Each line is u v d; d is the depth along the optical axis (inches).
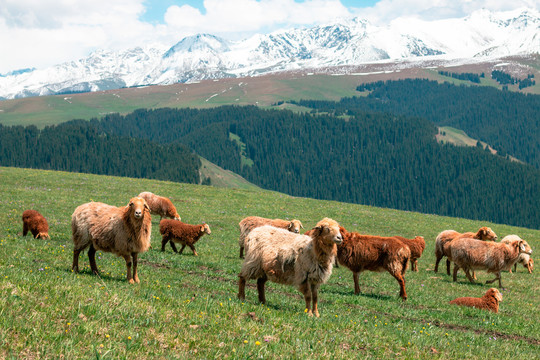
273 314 429.4
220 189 2171.5
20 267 535.8
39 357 254.5
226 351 307.0
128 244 546.9
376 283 805.2
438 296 743.7
